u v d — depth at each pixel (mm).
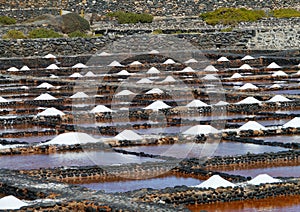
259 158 58750
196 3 168625
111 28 149250
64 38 131625
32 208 45469
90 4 165375
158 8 166250
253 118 76750
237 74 108000
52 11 161625
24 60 123938
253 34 139375
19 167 58062
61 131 72188
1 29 144750
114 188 51625
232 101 87250
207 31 146000
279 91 94688
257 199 48750
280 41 137250
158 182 53156
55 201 46812
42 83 103250
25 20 157875
